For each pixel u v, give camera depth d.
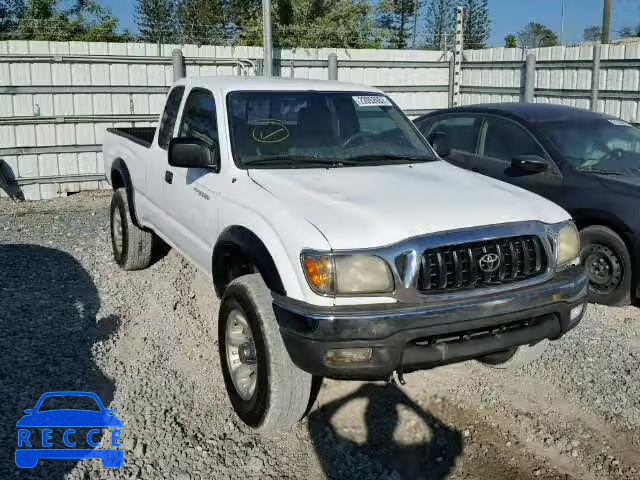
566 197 6.23
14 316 5.43
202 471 3.50
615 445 3.87
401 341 3.32
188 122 5.23
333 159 4.67
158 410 4.04
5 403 4.01
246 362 3.87
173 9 20.34
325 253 3.35
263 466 3.57
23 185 11.45
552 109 7.22
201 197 4.63
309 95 5.00
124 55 11.75
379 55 13.98
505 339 3.61
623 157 6.55
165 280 6.36
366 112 5.12
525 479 3.57
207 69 12.45
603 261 6.07
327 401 4.26
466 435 3.96
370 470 3.59
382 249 3.38
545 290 3.68
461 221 3.60
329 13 18.61
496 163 6.88
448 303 3.42
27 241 8.08
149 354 4.83
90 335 5.11
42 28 15.45
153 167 5.65
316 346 3.30
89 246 7.78
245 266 4.14
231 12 21.02
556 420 4.12
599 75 11.81
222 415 4.06
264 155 4.53
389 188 4.03
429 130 7.79
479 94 14.41
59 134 11.55
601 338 5.32
